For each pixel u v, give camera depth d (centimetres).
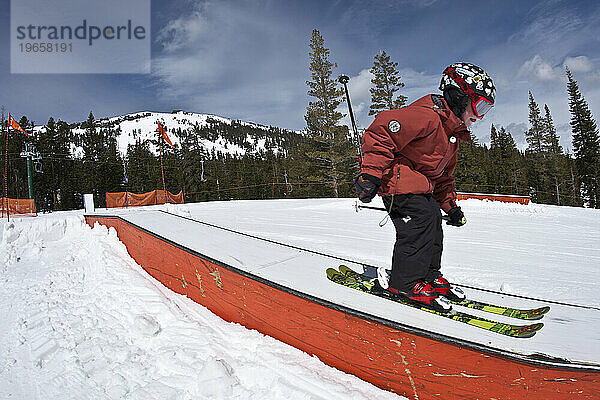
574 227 862
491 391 154
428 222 202
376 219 970
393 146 196
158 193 1998
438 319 188
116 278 395
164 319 290
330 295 221
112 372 227
